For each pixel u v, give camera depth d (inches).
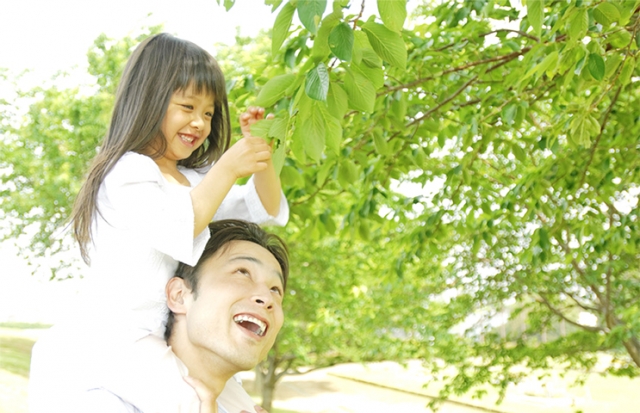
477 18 183.0
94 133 482.9
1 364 646.5
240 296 80.7
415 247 223.1
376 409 897.5
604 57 128.0
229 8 91.5
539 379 446.0
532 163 295.6
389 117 160.7
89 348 77.9
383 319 519.2
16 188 567.8
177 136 88.4
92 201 83.7
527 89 171.9
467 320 493.4
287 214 104.7
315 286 570.3
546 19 146.3
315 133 78.2
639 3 108.9
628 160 202.1
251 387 832.9
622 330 350.9
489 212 215.5
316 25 63.5
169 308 82.9
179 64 87.6
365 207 186.2
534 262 201.0
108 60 498.9
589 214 219.1
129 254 81.3
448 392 451.5
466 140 173.8
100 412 73.4
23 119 549.3
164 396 74.3
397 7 67.7
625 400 882.8
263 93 76.1
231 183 80.4
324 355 662.5
